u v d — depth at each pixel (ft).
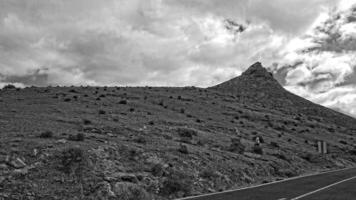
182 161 76.95
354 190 60.23
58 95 179.83
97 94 205.46
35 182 50.08
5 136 70.18
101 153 65.31
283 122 254.27
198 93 317.01
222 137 134.62
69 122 101.86
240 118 224.74
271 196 53.01
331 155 165.78
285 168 108.99
